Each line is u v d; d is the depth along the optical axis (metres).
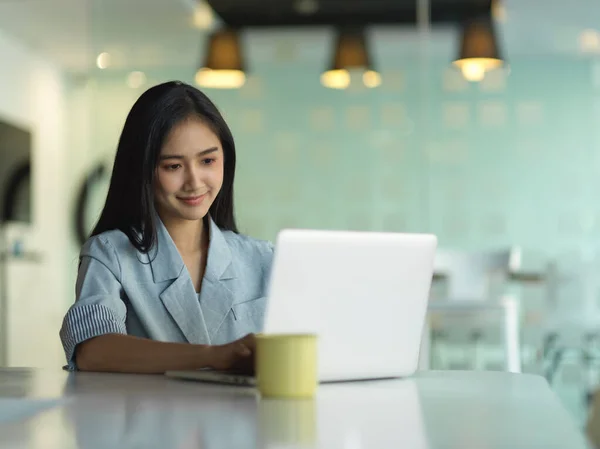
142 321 2.20
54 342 7.27
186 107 2.21
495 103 5.48
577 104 5.38
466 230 5.50
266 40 5.73
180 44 5.91
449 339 5.22
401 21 5.60
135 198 2.21
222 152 2.27
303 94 5.67
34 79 7.12
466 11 5.54
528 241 5.43
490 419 1.30
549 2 5.43
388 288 1.82
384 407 1.43
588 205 5.36
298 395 1.52
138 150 2.20
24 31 6.77
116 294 2.16
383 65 5.61
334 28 5.66
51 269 7.18
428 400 1.52
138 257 2.22
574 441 1.13
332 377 1.77
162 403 1.45
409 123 5.58
